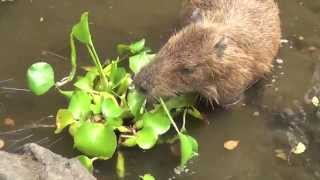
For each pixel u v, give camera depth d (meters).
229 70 1.66
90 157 1.59
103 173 1.59
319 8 2.02
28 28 1.87
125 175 1.60
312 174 1.64
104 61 1.81
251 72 1.74
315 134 1.72
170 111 1.70
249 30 1.71
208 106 1.76
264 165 1.66
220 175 1.63
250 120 1.75
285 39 1.93
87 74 1.70
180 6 1.97
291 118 1.75
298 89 1.82
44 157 1.41
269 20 1.79
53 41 1.85
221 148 1.69
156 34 1.90
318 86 1.82
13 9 1.91
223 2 1.78
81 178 1.41
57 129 1.63
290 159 1.67
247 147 1.69
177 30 1.91
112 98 1.65
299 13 2.00
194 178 1.62
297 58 1.88
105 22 1.92
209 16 1.74
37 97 1.73
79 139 1.58
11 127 1.66
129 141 1.62
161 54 1.62
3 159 1.38
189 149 1.56
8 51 1.82
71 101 1.64
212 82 1.67
